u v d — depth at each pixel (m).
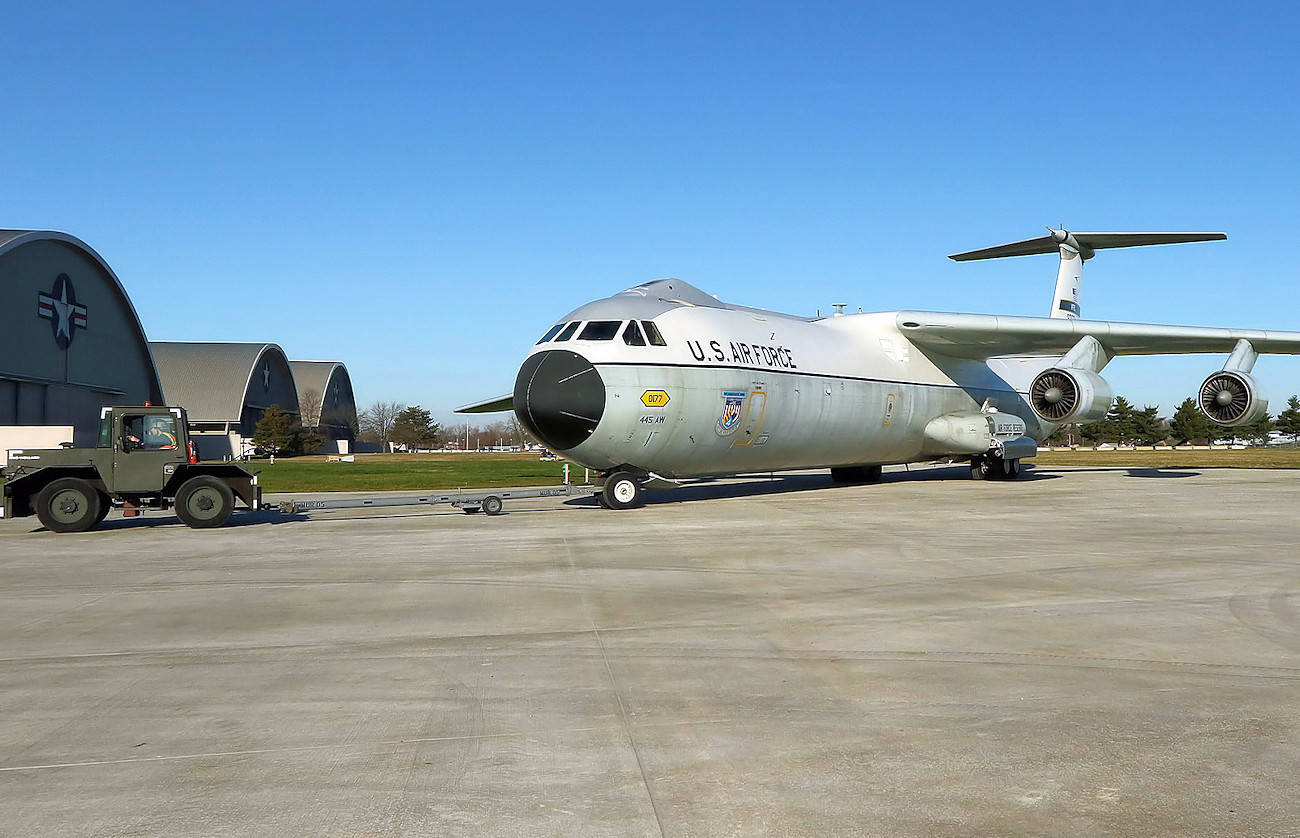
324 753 4.70
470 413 25.41
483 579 9.90
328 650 6.85
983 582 9.43
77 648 6.99
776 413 19.66
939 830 3.79
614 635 7.24
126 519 17.77
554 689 5.79
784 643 6.92
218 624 7.80
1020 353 25.53
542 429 17.48
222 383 78.56
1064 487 23.59
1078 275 27.52
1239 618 7.66
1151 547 11.98
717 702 5.49
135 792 4.23
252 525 16.27
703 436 18.42
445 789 4.23
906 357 23.98
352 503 19.70
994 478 27.05
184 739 4.93
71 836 3.79
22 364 42.47
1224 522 14.99
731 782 4.29
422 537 13.95
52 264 45.31
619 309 18.17
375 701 5.57
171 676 6.17
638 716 5.25
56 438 20.97
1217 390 22.23
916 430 24.41
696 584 9.45
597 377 17.34
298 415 91.06
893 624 7.52
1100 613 7.88
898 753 4.63
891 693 5.64
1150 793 4.13
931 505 18.48
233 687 5.90
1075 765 4.46
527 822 3.88
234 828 3.86
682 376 17.91
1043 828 3.80
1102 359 24.42
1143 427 108.69
